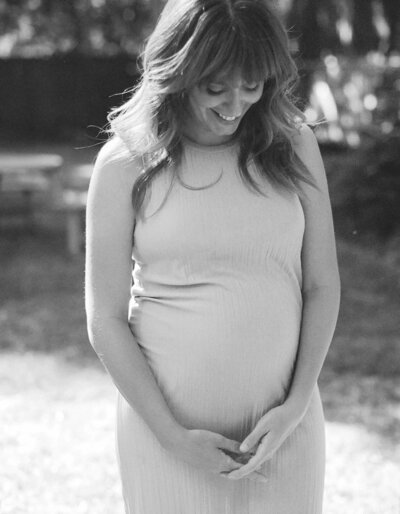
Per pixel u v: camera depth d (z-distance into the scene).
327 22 14.97
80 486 4.12
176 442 2.15
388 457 4.53
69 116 21.97
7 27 22.67
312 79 13.02
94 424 5.00
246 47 2.00
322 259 2.31
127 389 2.19
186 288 2.20
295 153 2.25
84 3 22.27
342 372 5.98
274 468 2.25
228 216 2.16
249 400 2.22
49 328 6.97
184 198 2.16
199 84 2.06
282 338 2.22
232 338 2.18
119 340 2.20
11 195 10.48
